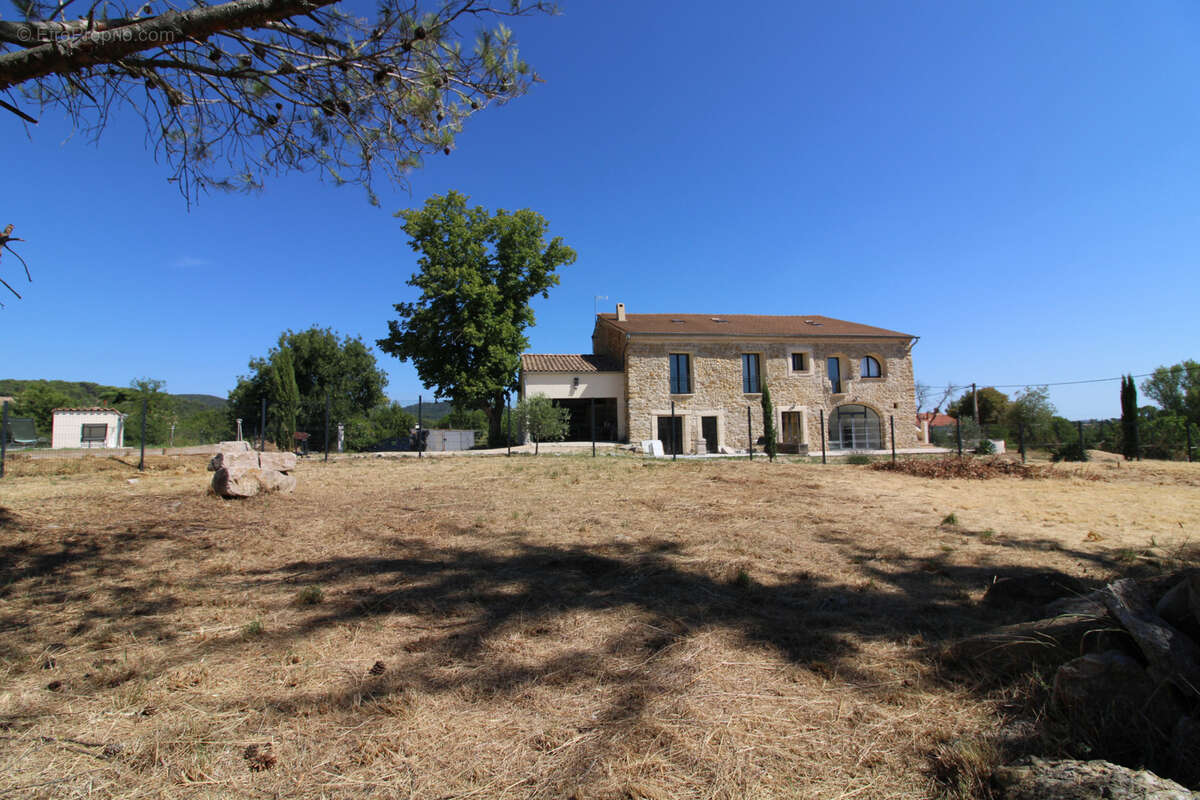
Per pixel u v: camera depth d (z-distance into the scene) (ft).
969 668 9.63
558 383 91.97
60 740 7.64
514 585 14.60
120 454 50.08
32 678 9.43
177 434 108.47
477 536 20.31
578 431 96.73
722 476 38.40
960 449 63.05
